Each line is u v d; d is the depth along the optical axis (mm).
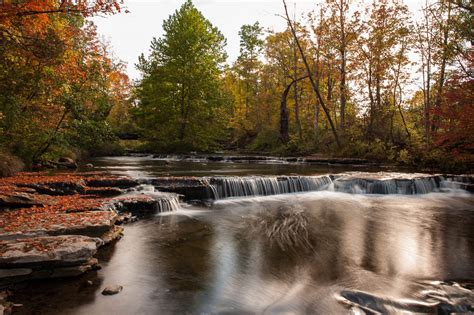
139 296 5102
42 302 4789
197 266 6406
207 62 34438
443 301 5074
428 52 24922
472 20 18953
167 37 35062
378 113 29297
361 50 29031
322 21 31578
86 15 8555
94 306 4742
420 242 8211
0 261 5055
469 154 18875
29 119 14703
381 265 6641
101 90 20297
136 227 8891
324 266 6551
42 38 10141
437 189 16266
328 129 35031
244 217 10484
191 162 25609
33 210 8250
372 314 4723
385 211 11766
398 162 24047
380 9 27609
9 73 12625
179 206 11438
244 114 47844
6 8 7875
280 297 5215
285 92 34844
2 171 12852
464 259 7020
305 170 20172
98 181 11969
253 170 19547
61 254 5504
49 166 18422
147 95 39156
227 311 4742
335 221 10266
